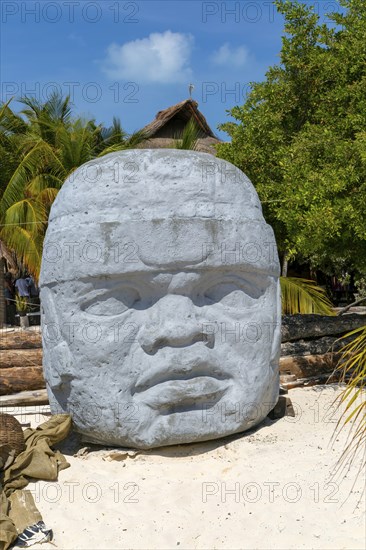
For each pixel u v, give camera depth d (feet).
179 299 18.43
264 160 30.04
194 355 18.47
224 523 15.61
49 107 68.28
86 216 18.49
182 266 18.28
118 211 18.31
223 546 14.88
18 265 54.54
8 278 56.70
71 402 19.02
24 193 53.47
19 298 49.26
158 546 15.02
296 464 17.72
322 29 29.81
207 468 17.99
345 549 14.25
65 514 16.08
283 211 26.14
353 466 17.24
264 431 20.15
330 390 25.61
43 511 16.20
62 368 18.78
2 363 26.32
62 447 19.69
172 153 18.97
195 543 15.08
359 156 24.88
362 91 27.20
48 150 55.06
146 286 18.40
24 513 15.92
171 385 18.37
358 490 16.17
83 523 15.80
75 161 57.11
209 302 19.03
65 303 18.65
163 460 18.60
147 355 18.45
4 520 15.35
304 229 24.93
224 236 18.71
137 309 18.57
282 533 15.08
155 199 18.37
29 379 25.73
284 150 27.66
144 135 63.31
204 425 18.75
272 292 20.17
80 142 57.16
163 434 18.43
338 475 16.94
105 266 18.10
